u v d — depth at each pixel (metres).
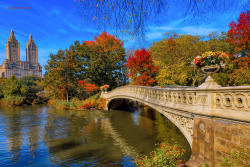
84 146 10.10
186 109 6.27
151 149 9.38
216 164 4.75
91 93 34.53
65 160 8.11
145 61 21.06
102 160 8.09
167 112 8.74
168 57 26.17
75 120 18.23
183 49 25.92
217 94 4.86
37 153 9.02
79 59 34.16
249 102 3.83
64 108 27.98
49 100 39.19
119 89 20.94
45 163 7.78
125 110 26.47
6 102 34.31
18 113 23.28
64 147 9.94
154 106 10.70
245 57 17.70
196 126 5.66
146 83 20.83
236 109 4.19
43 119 18.81
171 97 8.04
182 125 7.17
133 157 8.38
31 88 44.50
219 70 5.33
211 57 5.27
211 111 4.89
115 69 34.44
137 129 14.04
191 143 6.21
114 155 8.68
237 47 18.69
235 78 18.19
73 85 33.31
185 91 6.49
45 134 12.76
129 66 21.62
